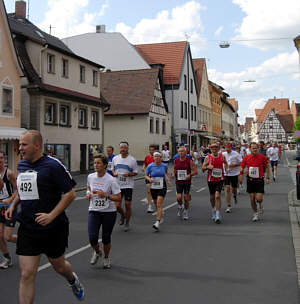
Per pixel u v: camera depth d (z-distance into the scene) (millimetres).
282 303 4840
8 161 21516
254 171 10422
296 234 8789
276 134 120625
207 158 10508
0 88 21094
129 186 9422
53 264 4391
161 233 9102
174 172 11047
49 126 25031
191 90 56219
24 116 24234
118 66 49656
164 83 50688
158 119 44156
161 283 5594
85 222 10633
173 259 6863
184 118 52656
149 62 51500
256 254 7188
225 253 7270
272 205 13391
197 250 7496
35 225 4117
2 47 21219
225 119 83562
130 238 8578
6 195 6453
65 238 4340
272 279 5770
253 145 10383
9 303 4828
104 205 6246
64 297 5043
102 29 51281
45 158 4258
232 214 11695
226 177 12000
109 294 5156
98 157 6355
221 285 5512
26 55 24625
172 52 53562
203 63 63281
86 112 29891
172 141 47844
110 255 7137
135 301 4910
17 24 28953
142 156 40969
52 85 25562
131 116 41375
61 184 4184
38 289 5332
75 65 28375
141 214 11883
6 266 6383
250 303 4840
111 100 42344
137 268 6328
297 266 6410
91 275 5961
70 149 27469
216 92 72312
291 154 76438
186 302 4871
